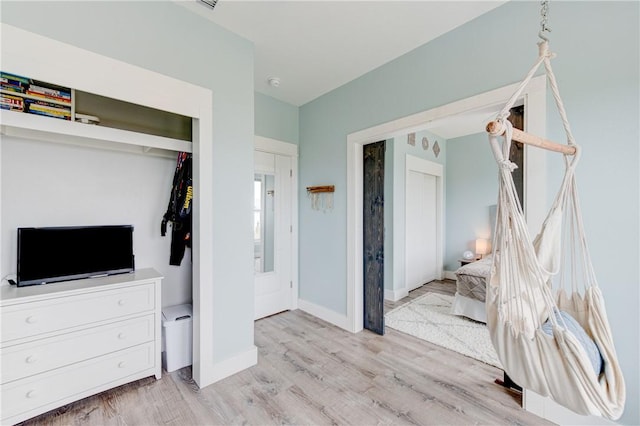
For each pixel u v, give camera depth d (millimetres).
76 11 1473
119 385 1855
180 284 2504
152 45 1738
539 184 1694
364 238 2992
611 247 1499
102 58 1550
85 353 1729
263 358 2367
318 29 2123
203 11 1922
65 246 1894
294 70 2725
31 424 1596
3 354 1488
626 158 1450
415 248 4684
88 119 1908
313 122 3389
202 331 1961
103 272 2027
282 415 1698
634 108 1427
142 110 2281
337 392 1918
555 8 1658
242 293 2205
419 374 2135
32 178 1864
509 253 1085
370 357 2391
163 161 2420
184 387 1957
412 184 4629
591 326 1160
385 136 2684
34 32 1359
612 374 1059
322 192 3275
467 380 2061
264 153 3295
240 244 2193
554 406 1636
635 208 1432
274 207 3398
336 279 3117
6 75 1541
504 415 1704
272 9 1897
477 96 1983
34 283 1775
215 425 1616
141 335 1946
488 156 4867
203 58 1975
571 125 1605
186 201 2264
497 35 1888
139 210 2301
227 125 2109
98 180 2115
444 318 3281
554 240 1222
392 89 2541
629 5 1436
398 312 3486
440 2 1837
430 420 1663
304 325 3084
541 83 1686
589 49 1546
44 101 1659
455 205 5238
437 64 2213
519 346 1083
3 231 1773
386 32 2152
